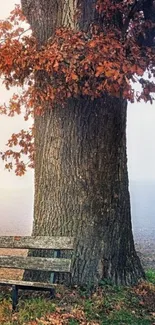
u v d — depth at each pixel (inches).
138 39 298.2
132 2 300.4
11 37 318.0
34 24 298.0
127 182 311.1
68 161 291.3
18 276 341.7
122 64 244.1
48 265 251.6
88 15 280.7
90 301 256.5
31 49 259.6
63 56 246.5
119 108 302.7
